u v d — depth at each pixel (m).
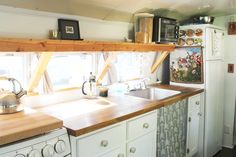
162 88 3.00
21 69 1.93
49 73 2.12
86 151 1.54
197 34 2.97
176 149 2.61
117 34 2.54
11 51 1.45
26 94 1.93
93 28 2.27
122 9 2.28
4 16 1.65
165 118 2.34
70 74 2.31
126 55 2.87
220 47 3.24
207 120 3.05
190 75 3.10
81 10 2.02
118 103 2.16
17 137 1.21
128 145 1.89
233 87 3.55
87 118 1.69
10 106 1.60
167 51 2.87
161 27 2.61
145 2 2.30
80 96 2.35
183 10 2.94
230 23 3.47
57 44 1.67
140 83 2.96
